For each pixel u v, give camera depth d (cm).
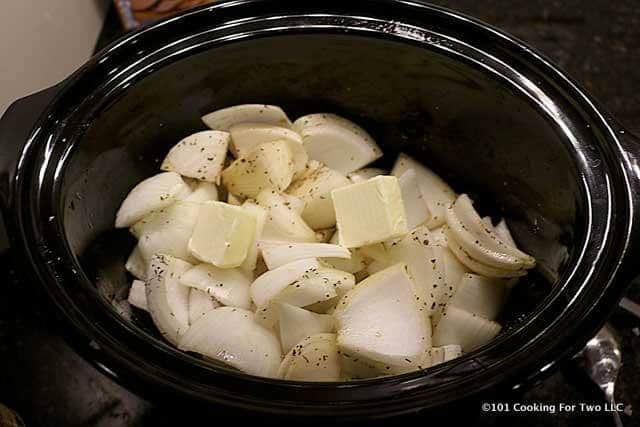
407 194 57
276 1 54
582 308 44
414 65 55
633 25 77
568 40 76
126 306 54
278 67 57
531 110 52
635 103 72
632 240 46
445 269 54
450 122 58
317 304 51
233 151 59
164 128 57
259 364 50
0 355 58
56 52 67
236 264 52
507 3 78
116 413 56
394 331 49
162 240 54
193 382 42
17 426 52
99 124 52
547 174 53
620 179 48
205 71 55
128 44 52
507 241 57
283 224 54
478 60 53
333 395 41
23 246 46
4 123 49
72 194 50
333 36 54
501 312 54
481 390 42
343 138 59
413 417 41
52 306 44
